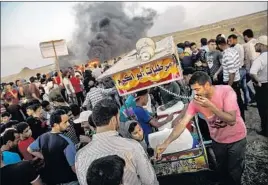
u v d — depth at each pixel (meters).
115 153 1.95
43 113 5.17
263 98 4.42
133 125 2.84
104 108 2.04
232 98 2.66
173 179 3.65
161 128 3.27
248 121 5.37
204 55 6.00
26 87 9.38
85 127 3.69
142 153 2.05
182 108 3.52
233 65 4.45
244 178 3.66
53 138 2.81
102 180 1.23
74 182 2.83
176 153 2.99
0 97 11.20
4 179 2.25
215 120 2.81
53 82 10.39
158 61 2.78
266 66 4.23
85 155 2.00
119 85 2.96
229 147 2.92
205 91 2.62
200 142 2.99
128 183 1.92
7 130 3.14
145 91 3.50
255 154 4.18
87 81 8.41
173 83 4.02
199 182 3.50
